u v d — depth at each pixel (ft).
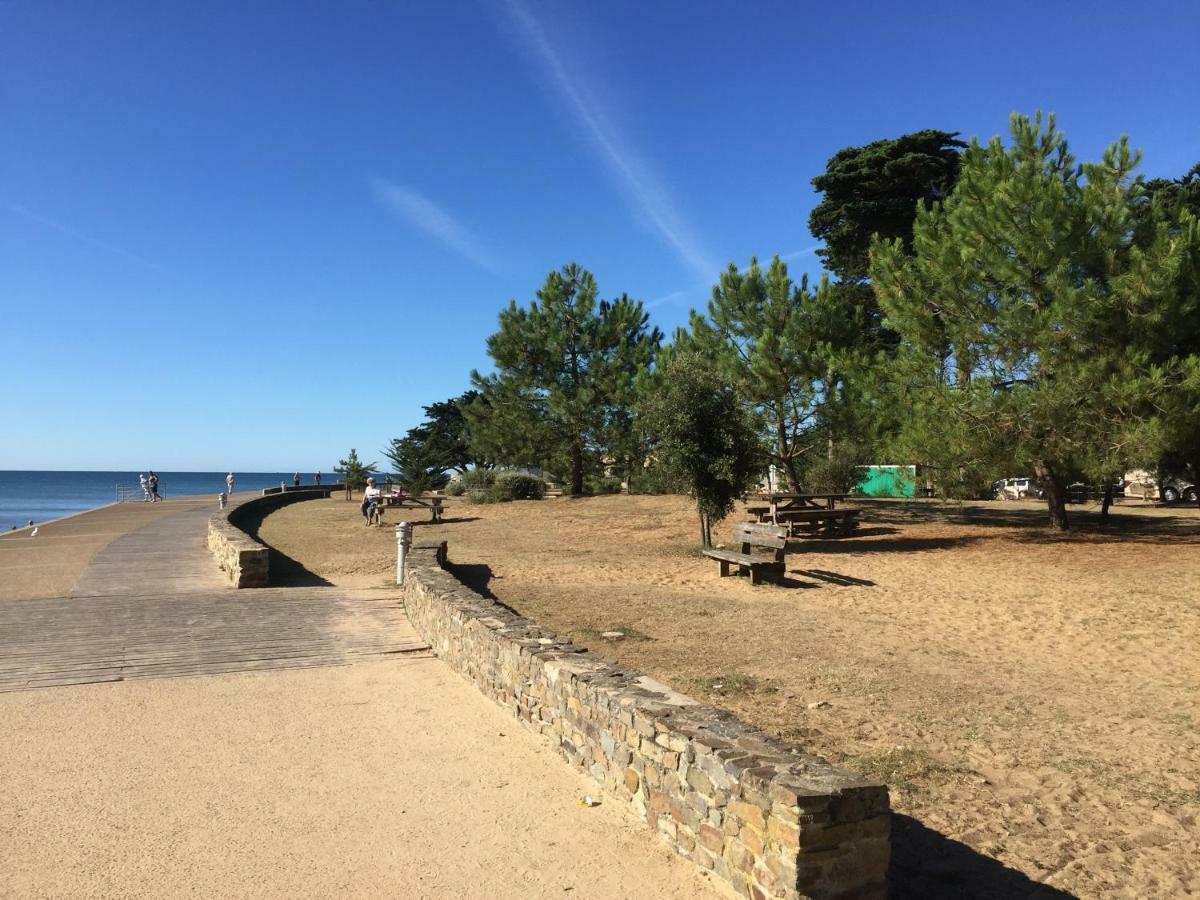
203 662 24.06
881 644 27.58
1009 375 53.62
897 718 19.67
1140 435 45.47
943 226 59.77
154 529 80.07
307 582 43.29
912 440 53.98
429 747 17.16
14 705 19.57
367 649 26.16
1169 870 12.59
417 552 41.81
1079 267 50.31
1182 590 36.42
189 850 12.34
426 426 192.44
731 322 70.90
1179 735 18.60
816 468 82.48
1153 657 25.90
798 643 27.53
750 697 21.20
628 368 103.76
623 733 14.20
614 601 35.35
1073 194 51.93
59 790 14.48
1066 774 16.34
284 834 12.97
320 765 16.02
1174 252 45.62
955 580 41.11
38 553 57.77
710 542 52.42
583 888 11.42
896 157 107.14
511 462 110.32
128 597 36.27
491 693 20.52
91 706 19.57
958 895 11.81
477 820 13.62
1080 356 49.52
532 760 16.44
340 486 178.81
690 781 12.19
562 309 104.63
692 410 49.19
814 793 9.91
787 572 43.98
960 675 23.73
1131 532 60.29
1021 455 50.01
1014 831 13.88
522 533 67.82
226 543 45.24
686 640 27.81
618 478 110.63
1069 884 12.17
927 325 56.75
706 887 11.40
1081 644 27.71
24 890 10.99
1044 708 20.61
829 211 114.42
